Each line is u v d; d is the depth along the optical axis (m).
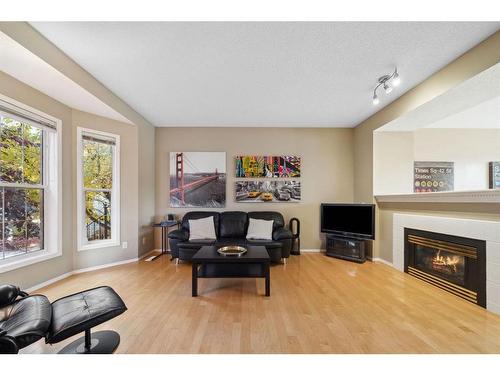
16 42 1.74
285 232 3.89
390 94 3.08
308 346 1.68
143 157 4.11
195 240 3.80
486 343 1.71
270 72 2.54
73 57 2.28
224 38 1.97
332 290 2.70
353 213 3.98
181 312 2.18
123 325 1.95
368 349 1.65
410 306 2.30
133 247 3.89
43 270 2.78
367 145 4.09
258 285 2.85
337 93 3.06
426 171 4.36
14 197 2.56
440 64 2.36
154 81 2.77
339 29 1.86
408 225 3.27
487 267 2.24
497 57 1.88
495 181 4.35
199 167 4.55
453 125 4.21
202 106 3.55
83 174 3.39
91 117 3.41
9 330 1.27
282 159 4.56
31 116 2.60
